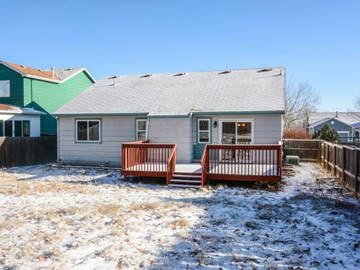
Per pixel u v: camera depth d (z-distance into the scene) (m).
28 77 18.48
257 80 14.99
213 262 4.23
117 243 4.89
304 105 39.03
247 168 10.90
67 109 14.89
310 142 16.69
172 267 4.07
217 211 6.88
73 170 13.79
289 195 8.60
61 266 4.06
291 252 4.57
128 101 14.83
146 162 11.69
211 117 12.83
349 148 9.17
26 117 17.67
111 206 7.12
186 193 9.07
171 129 12.86
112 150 14.14
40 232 5.38
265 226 5.82
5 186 9.95
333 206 7.17
